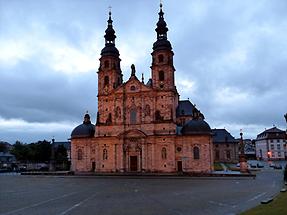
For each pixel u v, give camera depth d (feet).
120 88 362.33
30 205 116.78
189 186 191.42
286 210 84.94
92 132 374.02
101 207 109.50
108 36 386.52
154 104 350.84
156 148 341.62
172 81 358.02
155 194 148.97
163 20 371.56
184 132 339.16
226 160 581.53
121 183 219.41
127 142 349.61
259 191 154.61
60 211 102.37
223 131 602.03
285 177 205.05
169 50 360.69
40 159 546.67
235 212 95.86
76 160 370.53
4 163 520.01
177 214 94.32
